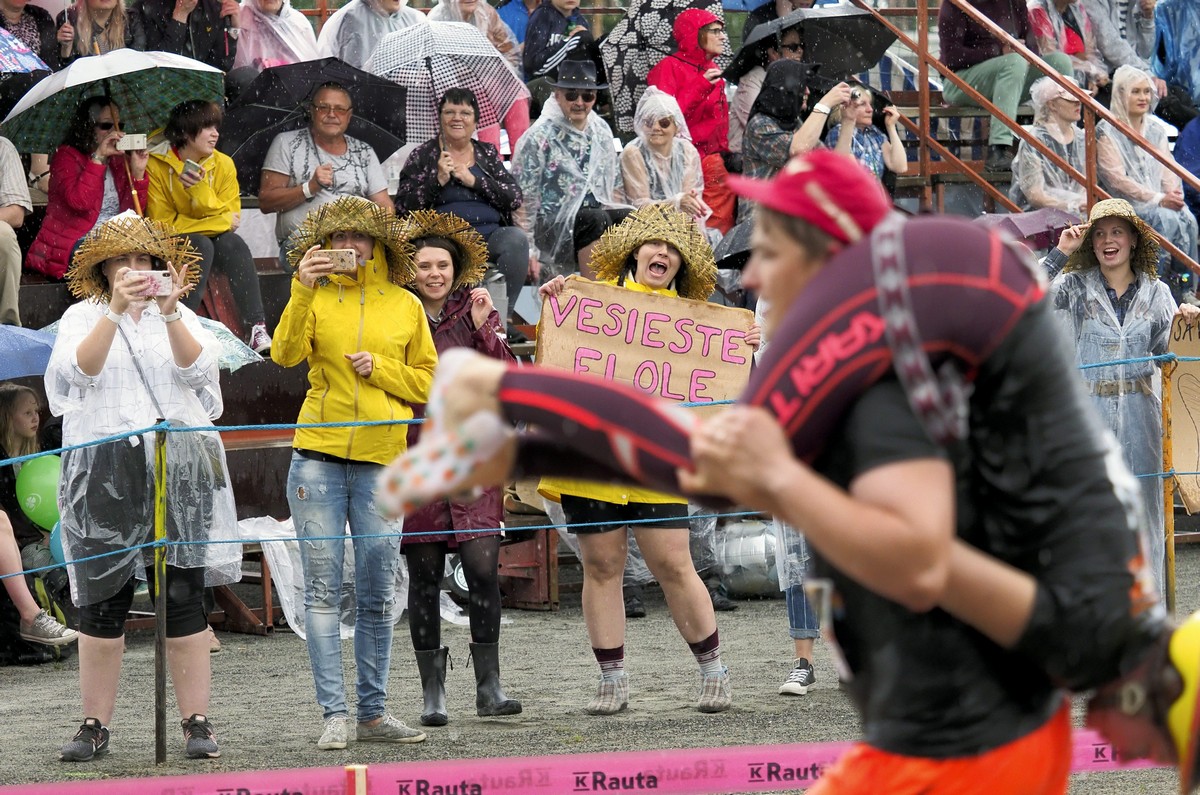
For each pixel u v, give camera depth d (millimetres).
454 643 17359
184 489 11945
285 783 9547
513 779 9703
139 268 11984
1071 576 4469
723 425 4160
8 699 14789
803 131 20797
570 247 21094
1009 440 4445
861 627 4758
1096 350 15547
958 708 4582
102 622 11883
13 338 16859
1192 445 15188
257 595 20031
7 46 18625
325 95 19906
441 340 13039
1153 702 4547
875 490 4180
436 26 21672
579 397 4363
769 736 12055
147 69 18781
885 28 23859
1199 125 25578
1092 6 26422
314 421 12195
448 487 4387
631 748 11688
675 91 22359
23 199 18688
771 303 4652
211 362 12094
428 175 19625
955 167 24016
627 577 19047
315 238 12227
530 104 23656
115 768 11453
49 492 17031
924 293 4289
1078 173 22469
